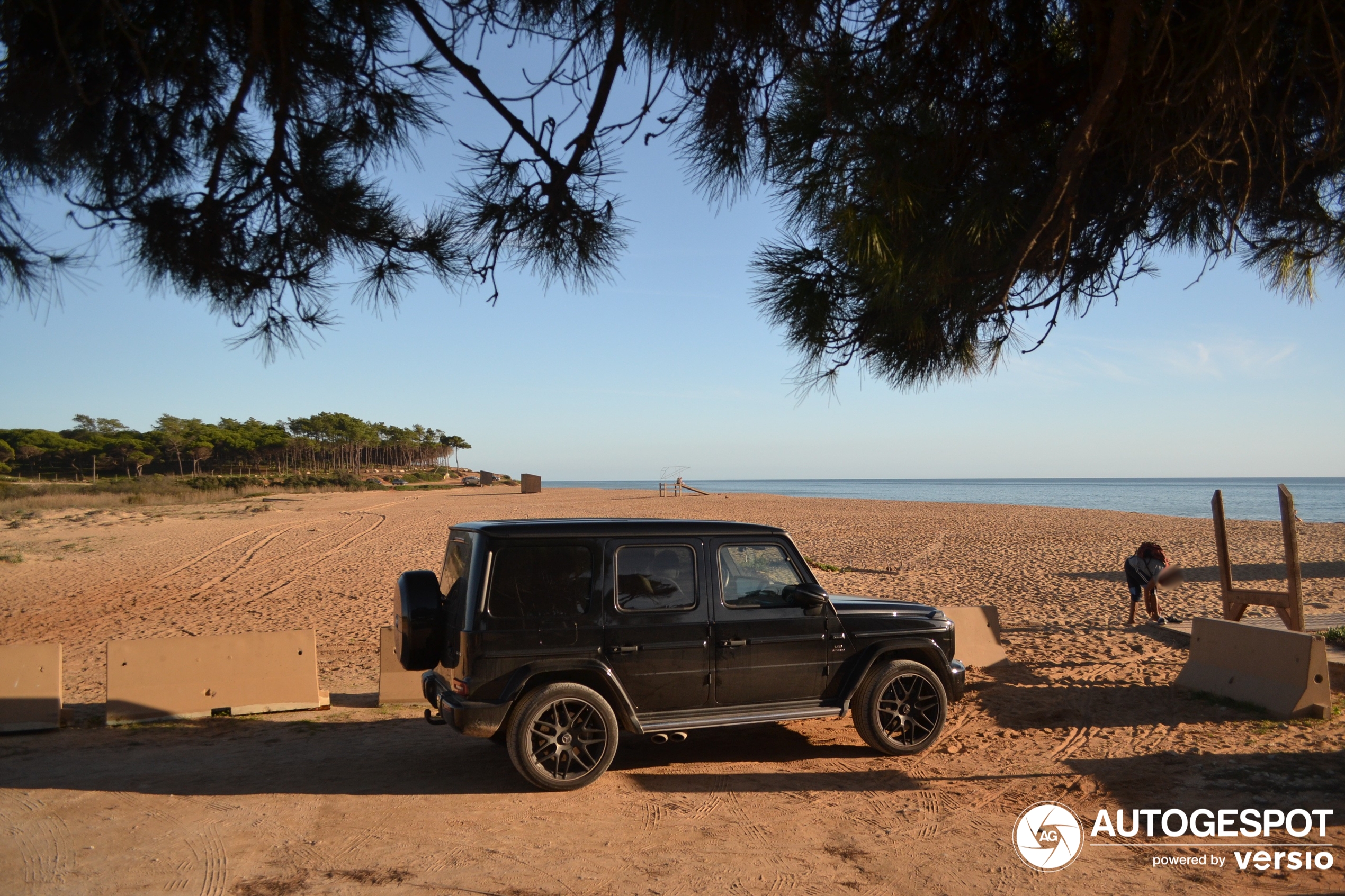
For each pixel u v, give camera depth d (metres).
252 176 4.59
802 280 4.89
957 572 17.73
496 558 5.22
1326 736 5.92
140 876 3.92
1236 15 3.57
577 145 4.54
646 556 5.56
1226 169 4.97
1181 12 4.00
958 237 4.44
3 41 3.70
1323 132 4.82
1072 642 10.27
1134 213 5.25
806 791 5.16
